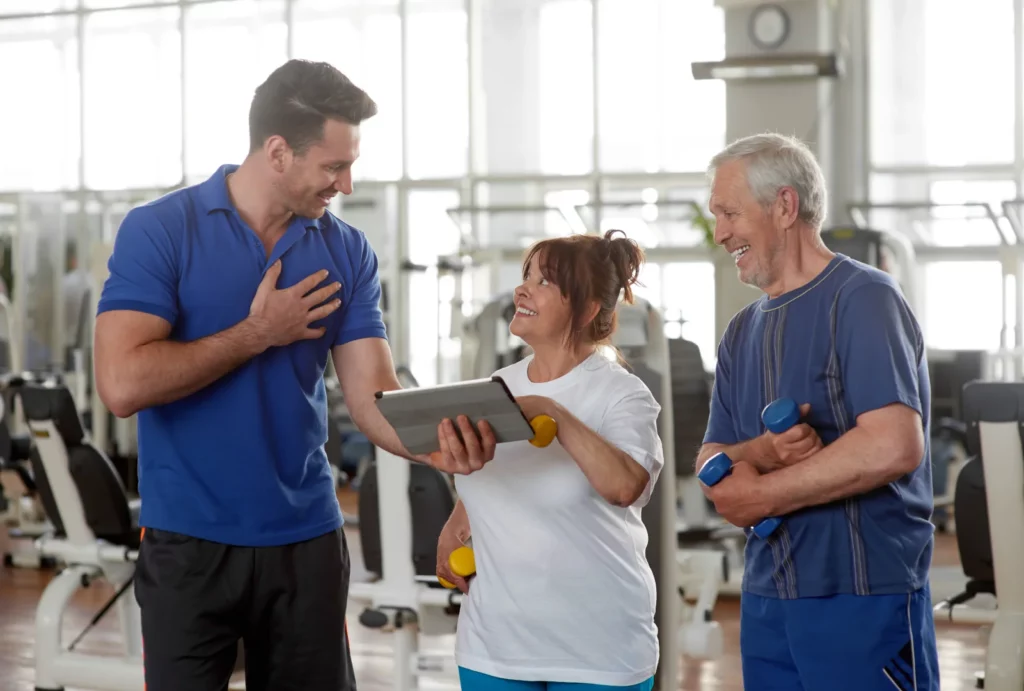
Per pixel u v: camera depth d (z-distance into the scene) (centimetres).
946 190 931
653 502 321
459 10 1052
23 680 402
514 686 188
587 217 882
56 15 1130
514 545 187
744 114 835
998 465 320
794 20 802
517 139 1045
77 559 388
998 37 914
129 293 200
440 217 1054
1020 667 314
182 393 198
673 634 321
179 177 1122
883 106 941
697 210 777
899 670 192
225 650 213
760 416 206
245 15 1098
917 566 197
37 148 1150
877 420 187
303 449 216
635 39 1009
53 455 379
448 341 912
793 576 197
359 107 202
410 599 340
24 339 989
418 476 340
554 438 187
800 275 202
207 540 207
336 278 220
